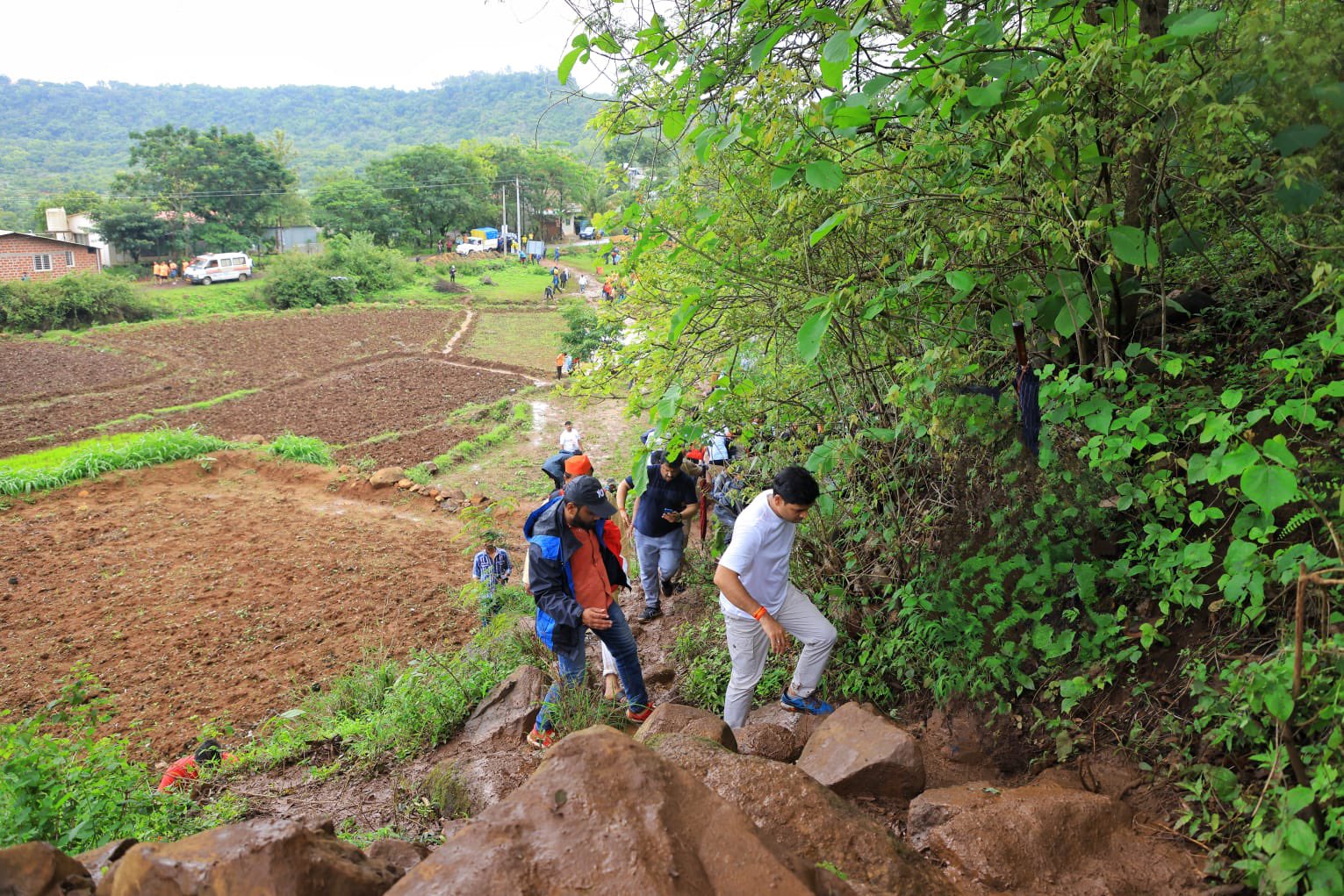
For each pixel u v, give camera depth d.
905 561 4.70
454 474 21.62
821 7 4.30
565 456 6.13
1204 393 3.95
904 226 4.27
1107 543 4.04
